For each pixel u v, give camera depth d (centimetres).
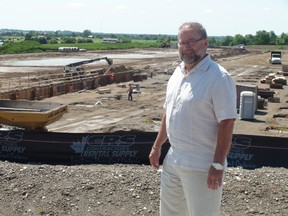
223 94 404
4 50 11319
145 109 2966
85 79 4366
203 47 414
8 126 1520
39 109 1669
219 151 406
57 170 782
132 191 696
